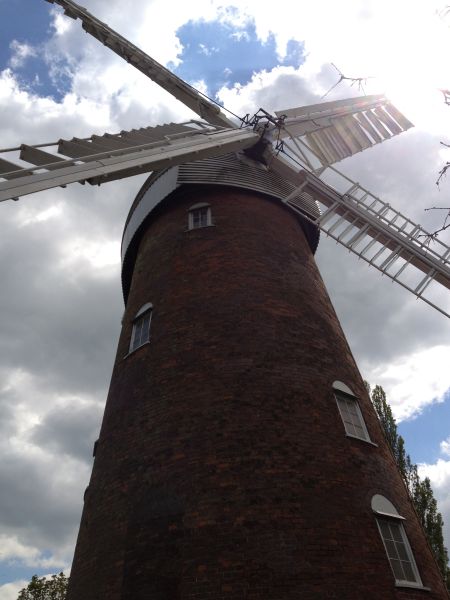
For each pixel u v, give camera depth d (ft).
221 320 41.98
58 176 31.12
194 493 32.07
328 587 28.32
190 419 36.09
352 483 34.12
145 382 40.96
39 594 128.77
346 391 40.81
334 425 37.06
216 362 38.99
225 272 46.16
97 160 35.17
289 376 38.55
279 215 55.01
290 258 50.21
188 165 55.42
